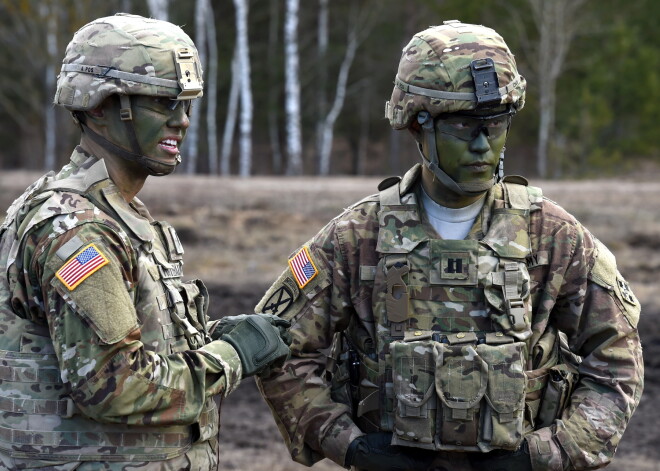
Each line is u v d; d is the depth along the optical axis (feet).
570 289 12.39
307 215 54.75
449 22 12.45
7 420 10.66
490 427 11.83
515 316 12.05
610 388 12.39
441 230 12.59
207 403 11.59
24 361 10.64
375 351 12.64
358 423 12.89
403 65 12.22
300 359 12.80
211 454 11.86
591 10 132.57
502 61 11.79
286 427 12.80
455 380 11.85
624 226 52.03
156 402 10.52
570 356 13.07
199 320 11.78
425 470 12.27
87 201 10.71
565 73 135.23
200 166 152.25
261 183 71.10
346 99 147.02
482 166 11.91
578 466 12.17
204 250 45.75
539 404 12.50
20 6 108.88
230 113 129.59
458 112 11.76
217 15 139.85
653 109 122.52
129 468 10.74
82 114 11.12
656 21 133.49
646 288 39.09
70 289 10.25
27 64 131.13
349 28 137.59
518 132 138.62
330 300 12.79
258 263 43.01
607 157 119.85
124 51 10.82
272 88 138.41
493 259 12.22
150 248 11.08
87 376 10.23
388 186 13.00
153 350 10.94
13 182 69.87
